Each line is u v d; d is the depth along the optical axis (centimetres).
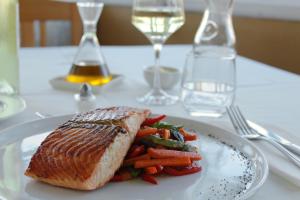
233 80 62
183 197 36
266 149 48
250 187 37
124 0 175
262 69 91
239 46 143
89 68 70
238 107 63
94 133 39
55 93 68
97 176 36
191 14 155
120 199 35
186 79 62
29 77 78
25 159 41
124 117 42
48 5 132
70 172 36
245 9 140
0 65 59
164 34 67
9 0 58
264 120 59
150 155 40
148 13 65
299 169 42
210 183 38
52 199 35
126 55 100
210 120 58
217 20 69
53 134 40
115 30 184
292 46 125
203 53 63
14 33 60
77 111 58
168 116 52
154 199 36
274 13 131
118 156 39
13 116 55
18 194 35
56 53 100
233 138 47
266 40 133
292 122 59
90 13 70
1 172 38
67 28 186
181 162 40
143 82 77
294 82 81
